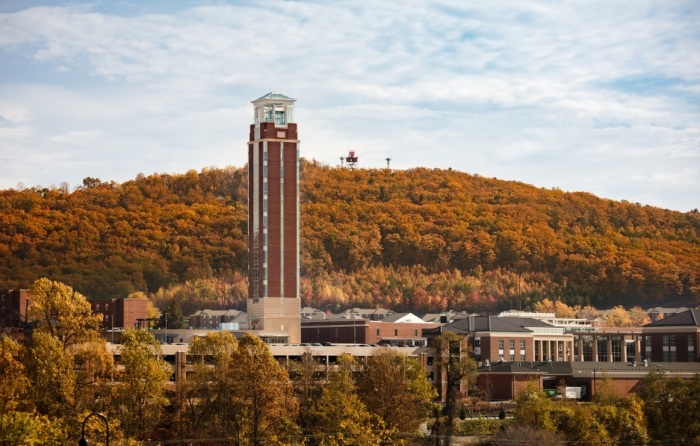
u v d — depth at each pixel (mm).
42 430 161875
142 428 196625
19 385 183000
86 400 195750
